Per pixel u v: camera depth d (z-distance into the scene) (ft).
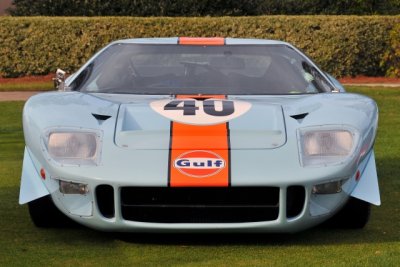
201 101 24.04
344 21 83.56
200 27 83.41
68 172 21.18
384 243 22.65
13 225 24.75
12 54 84.12
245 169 20.71
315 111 23.15
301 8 94.73
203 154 21.03
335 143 21.79
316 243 22.65
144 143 21.43
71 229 24.21
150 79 26.43
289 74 26.81
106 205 21.36
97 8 88.84
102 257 21.18
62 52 84.12
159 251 21.81
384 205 27.89
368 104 23.93
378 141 43.09
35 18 83.71
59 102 23.80
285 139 21.71
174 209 20.99
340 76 84.99
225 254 21.49
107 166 20.97
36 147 22.21
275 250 21.90
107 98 24.93
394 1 91.56
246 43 28.55
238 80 26.43
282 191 20.75
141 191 20.90
